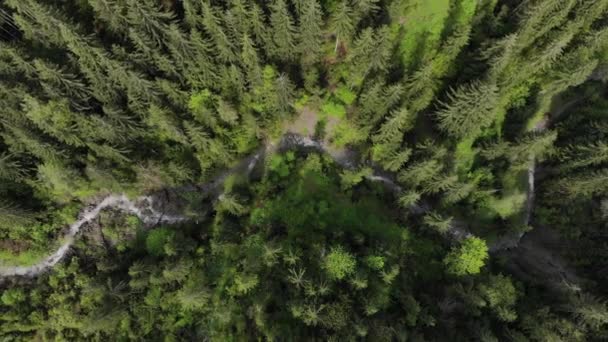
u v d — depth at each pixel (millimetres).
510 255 70062
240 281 56812
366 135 65125
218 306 60156
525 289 64750
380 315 53906
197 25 59188
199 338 60281
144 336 61469
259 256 60375
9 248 63312
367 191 66062
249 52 56188
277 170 67125
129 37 60500
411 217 66500
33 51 60000
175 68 59906
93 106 61719
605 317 51781
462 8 65812
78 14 62781
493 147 66000
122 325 60844
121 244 67375
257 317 53406
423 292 60656
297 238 61312
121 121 59344
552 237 70062
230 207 62969
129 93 58125
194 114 62125
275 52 61906
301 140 69875
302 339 52156
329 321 51031
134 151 64188
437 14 66375
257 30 58156
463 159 68250
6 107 55156
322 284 53156
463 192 61125
